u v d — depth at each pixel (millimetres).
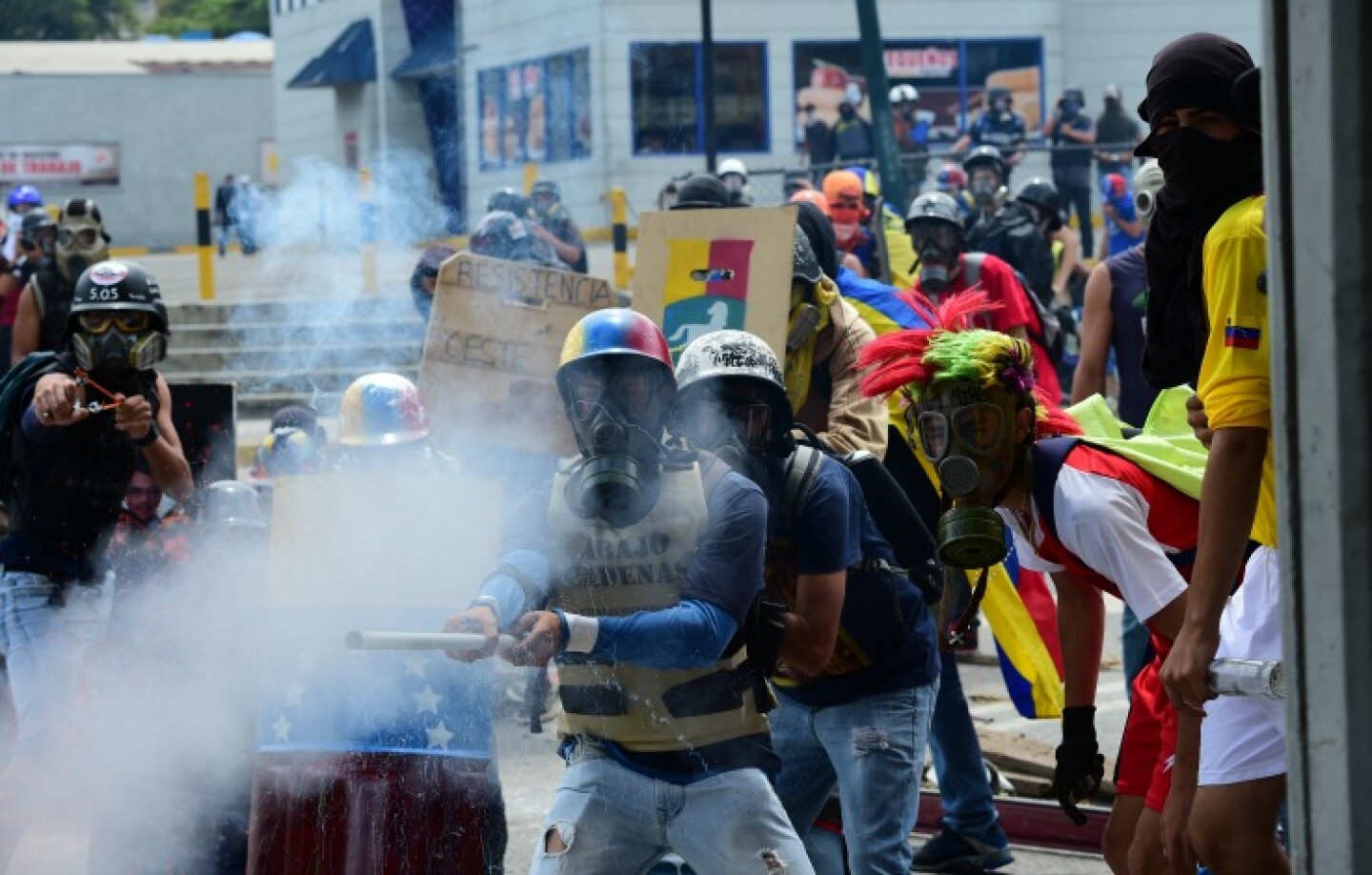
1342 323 2707
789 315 6312
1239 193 4059
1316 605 2766
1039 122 29141
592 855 4234
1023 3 28938
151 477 6320
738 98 27062
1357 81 2688
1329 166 2703
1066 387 13086
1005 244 12305
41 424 6137
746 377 4711
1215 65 4035
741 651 4289
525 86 23812
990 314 8781
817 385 6438
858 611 5020
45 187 48812
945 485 4586
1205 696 3924
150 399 6336
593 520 4168
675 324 6344
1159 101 4098
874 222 13516
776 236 6297
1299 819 2803
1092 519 4531
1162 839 4594
